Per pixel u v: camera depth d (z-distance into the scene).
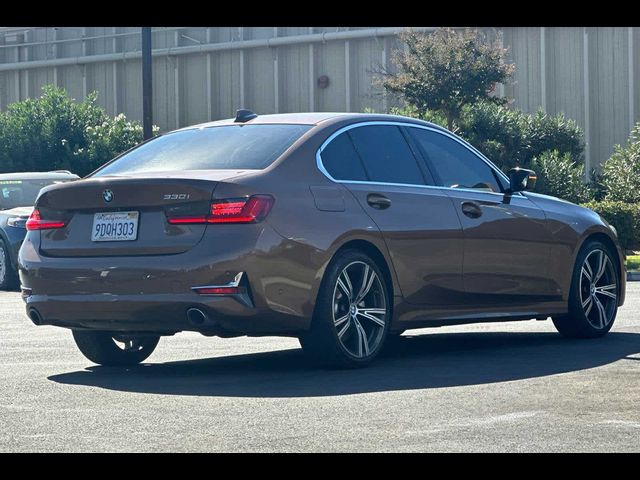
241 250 8.57
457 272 10.09
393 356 10.21
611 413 7.07
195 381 8.74
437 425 6.72
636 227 30.88
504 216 10.58
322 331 9.02
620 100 48.94
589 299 11.51
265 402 7.64
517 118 40.75
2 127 41.91
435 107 38.44
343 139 9.64
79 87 61.78
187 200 8.72
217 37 57.38
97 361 9.92
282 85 55.75
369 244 9.39
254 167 9.08
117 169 9.70
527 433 6.47
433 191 10.08
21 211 21.69
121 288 8.83
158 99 59.03
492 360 9.81
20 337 12.22
